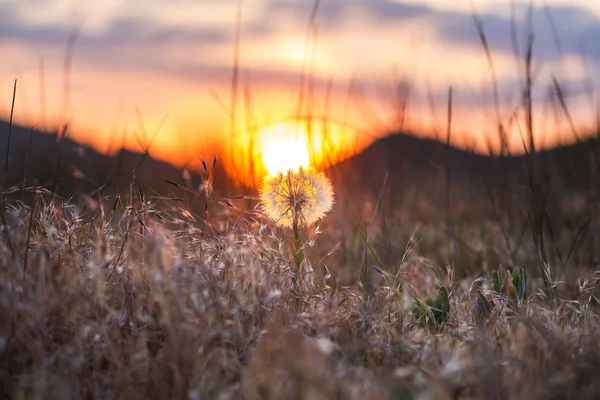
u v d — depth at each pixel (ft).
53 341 9.04
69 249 10.71
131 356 8.66
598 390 7.98
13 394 8.36
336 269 15.06
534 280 15.38
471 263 17.07
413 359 8.91
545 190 17.89
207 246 10.78
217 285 9.72
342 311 10.49
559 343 9.11
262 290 10.27
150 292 9.61
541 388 7.94
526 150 16.34
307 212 12.09
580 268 16.26
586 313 11.13
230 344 9.18
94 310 9.36
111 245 10.97
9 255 9.94
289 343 8.19
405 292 11.94
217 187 15.56
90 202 11.91
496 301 11.12
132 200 11.21
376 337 9.50
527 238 18.44
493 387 8.04
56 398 7.89
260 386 7.91
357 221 17.99
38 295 8.86
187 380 8.36
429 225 20.38
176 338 8.41
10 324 8.77
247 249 10.89
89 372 8.57
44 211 11.50
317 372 7.61
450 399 7.68
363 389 7.65
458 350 9.12
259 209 12.51
